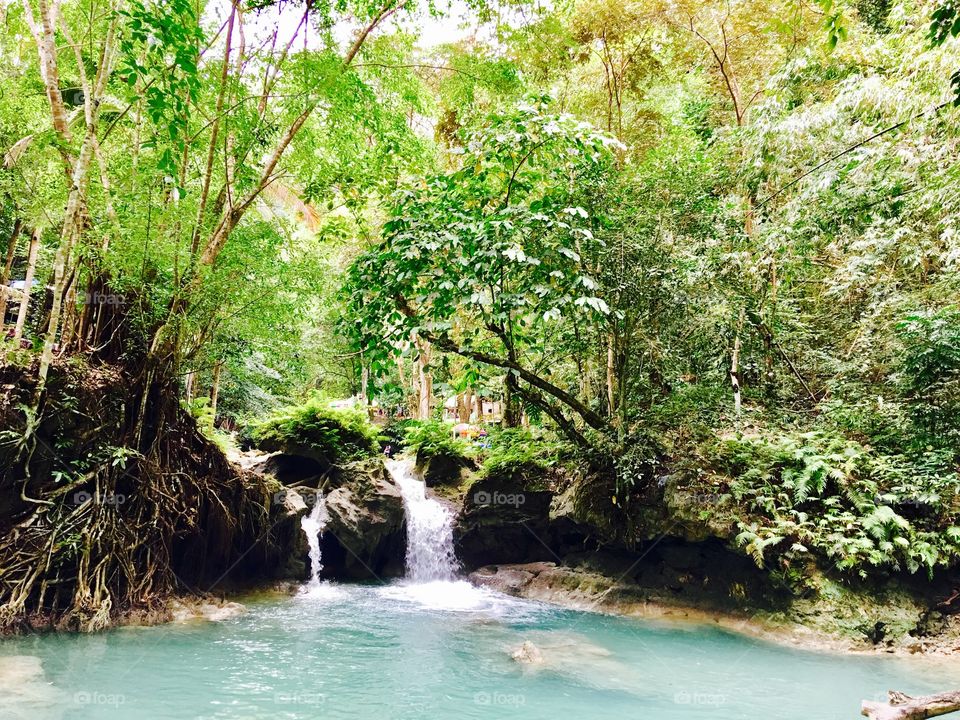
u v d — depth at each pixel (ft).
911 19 28.71
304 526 32.32
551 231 26.00
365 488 34.50
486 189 27.09
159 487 23.20
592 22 36.19
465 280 24.18
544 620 25.18
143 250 21.58
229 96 24.45
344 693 16.01
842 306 33.24
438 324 25.61
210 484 26.13
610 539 28.78
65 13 23.63
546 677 17.75
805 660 20.04
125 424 22.79
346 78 25.88
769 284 32.30
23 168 22.17
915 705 8.83
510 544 34.65
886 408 26.94
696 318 29.78
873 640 21.77
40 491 20.62
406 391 62.44
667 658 20.07
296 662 18.57
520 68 30.22
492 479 34.45
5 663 16.10
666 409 29.58
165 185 24.49
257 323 26.53
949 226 24.63
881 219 27.63
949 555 22.41
